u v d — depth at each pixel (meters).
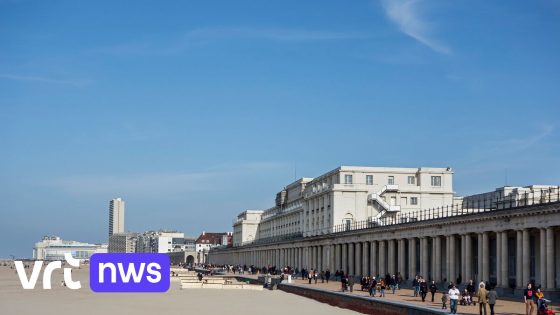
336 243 140.12
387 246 117.50
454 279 91.50
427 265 100.44
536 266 78.06
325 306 87.06
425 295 72.75
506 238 78.81
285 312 78.50
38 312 80.31
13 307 87.38
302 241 166.12
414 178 154.50
